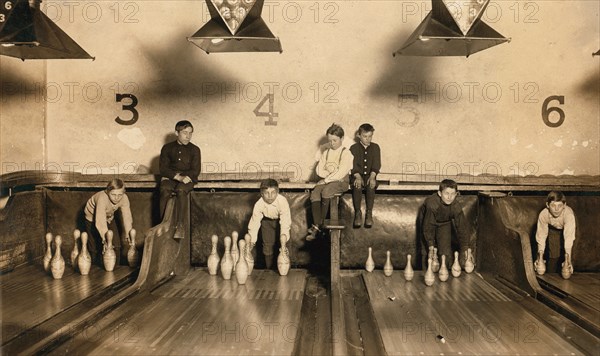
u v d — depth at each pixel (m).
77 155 7.18
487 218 6.12
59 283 5.44
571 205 6.37
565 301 5.07
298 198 6.43
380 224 6.36
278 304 4.90
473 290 5.41
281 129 7.07
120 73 7.13
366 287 5.53
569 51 6.91
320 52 7.02
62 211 6.63
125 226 6.21
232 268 5.82
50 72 7.17
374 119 7.02
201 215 6.49
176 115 7.13
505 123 6.97
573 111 6.94
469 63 6.96
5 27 4.64
